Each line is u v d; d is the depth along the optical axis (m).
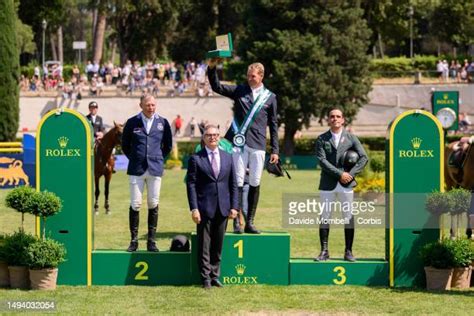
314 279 11.91
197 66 65.88
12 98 36.38
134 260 11.86
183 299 10.88
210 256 11.74
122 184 31.58
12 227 18.19
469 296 11.23
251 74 12.09
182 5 75.69
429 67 65.88
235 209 11.63
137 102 58.00
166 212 21.66
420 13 76.62
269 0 49.06
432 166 11.90
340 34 49.44
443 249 11.62
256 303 10.67
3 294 11.14
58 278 11.84
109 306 10.48
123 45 76.81
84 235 11.86
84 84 61.66
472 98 59.09
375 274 11.98
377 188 23.95
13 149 28.91
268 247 11.84
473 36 74.56
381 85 59.78
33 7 71.81
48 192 11.59
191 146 51.56
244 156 11.98
